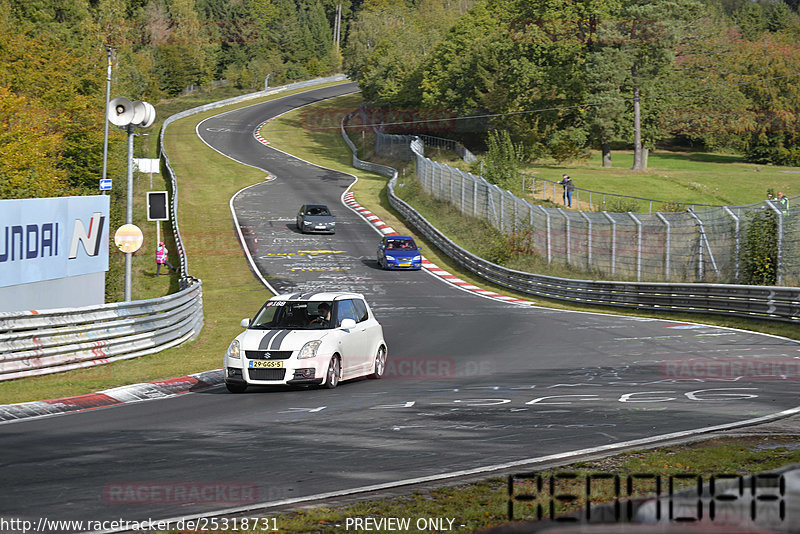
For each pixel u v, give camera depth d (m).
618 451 9.07
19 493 7.52
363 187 75.94
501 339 23.23
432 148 93.44
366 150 100.50
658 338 22.64
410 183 70.75
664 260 34.56
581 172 75.62
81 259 23.00
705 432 9.99
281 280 40.81
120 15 113.00
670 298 30.05
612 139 80.75
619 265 37.25
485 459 8.78
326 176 83.06
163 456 9.20
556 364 17.95
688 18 81.62
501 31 94.44
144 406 13.50
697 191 67.56
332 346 15.27
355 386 15.66
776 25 154.50
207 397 14.53
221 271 43.34
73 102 59.97
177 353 21.28
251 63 170.75
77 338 18.03
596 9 81.88
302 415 12.10
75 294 22.72
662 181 70.75
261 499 7.23
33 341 16.89
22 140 41.91
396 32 121.88
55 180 43.25
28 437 10.61
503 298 37.03
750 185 71.50
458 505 6.69
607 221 38.28
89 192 57.50
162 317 21.67
